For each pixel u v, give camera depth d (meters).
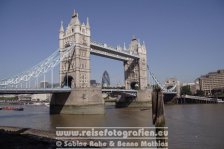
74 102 90.88
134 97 137.88
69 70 104.69
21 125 56.88
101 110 91.69
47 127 52.25
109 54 129.00
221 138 37.84
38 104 199.88
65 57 106.56
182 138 38.06
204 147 32.25
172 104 174.75
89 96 91.19
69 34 106.06
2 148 28.48
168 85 194.88
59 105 95.88
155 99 13.71
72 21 106.19
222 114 78.56
